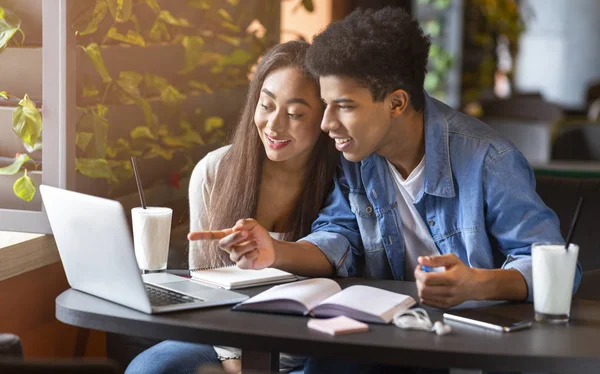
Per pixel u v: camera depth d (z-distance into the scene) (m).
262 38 3.73
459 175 2.30
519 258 2.19
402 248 2.44
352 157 2.22
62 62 2.57
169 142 3.16
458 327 1.88
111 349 2.75
